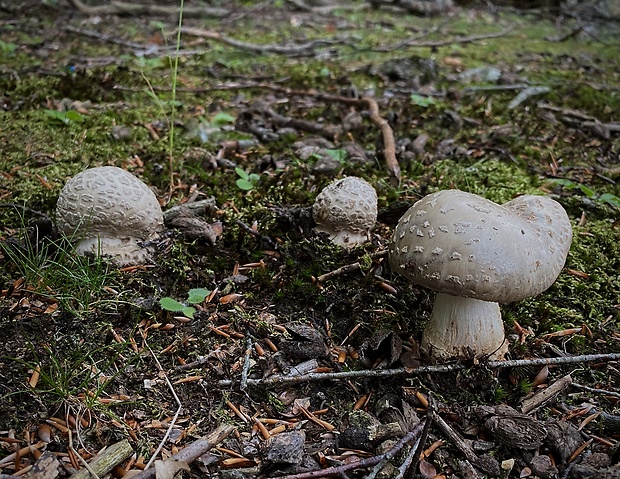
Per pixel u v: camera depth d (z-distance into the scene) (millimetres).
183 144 498
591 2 1164
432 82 693
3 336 283
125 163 458
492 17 1115
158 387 272
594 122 593
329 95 605
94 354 282
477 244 247
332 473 230
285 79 670
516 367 290
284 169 464
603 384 293
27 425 245
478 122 578
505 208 274
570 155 533
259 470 239
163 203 407
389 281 345
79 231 325
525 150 528
